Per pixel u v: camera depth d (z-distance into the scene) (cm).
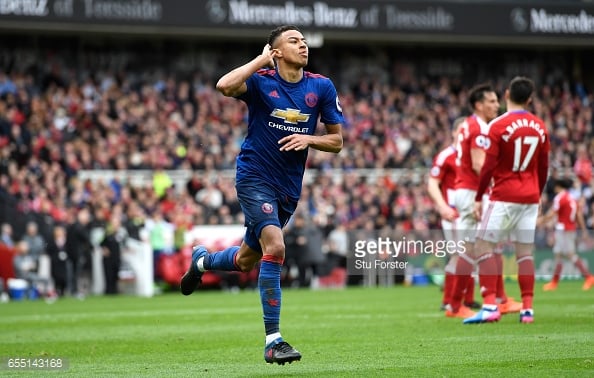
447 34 11388
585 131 11762
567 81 12725
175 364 2795
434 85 12062
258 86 2533
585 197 10212
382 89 11569
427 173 9850
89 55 10888
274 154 2538
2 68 10506
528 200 3741
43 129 9381
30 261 7638
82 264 7762
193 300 6656
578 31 11781
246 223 2552
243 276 8275
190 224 8031
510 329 3575
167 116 10025
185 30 10506
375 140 10338
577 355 2750
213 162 9275
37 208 7988
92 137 9488
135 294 7781
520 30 11625
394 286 8238
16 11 9862
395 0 11175
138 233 7850
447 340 3244
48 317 5097
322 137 2580
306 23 10869
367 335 3547
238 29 10650
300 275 8250
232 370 2608
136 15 10275
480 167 4047
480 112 4109
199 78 11156
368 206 9112
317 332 3741
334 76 11919
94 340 3659
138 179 8919
